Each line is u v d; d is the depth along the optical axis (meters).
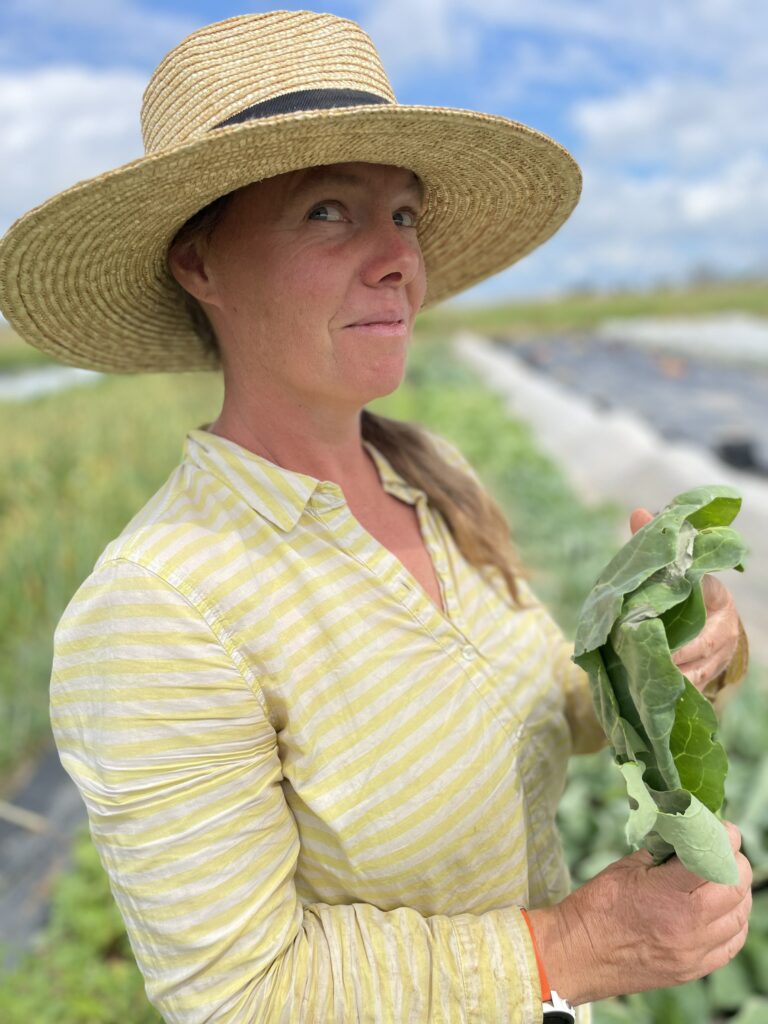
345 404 1.47
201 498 1.35
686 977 1.28
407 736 1.33
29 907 3.63
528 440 12.45
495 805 1.39
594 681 1.27
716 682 1.62
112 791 1.18
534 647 1.66
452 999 1.22
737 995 2.46
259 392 1.48
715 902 1.26
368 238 1.36
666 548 1.23
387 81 1.45
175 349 1.88
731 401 17.16
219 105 1.30
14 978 3.05
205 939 1.17
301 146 1.23
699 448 11.62
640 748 1.19
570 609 5.95
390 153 1.35
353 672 1.31
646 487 9.91
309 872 1.35
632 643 1.17
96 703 1.21
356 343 1.37
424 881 1.34
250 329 1.43
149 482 8.62
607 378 22.48
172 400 13.10
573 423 13.64
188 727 1.20
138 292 1.62
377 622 1.35
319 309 1.35
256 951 1.19
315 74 1.30
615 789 3.39
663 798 1.16
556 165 1.58
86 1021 2.90
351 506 1.58
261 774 1.25
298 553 1.33
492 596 1.66
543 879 1.56
